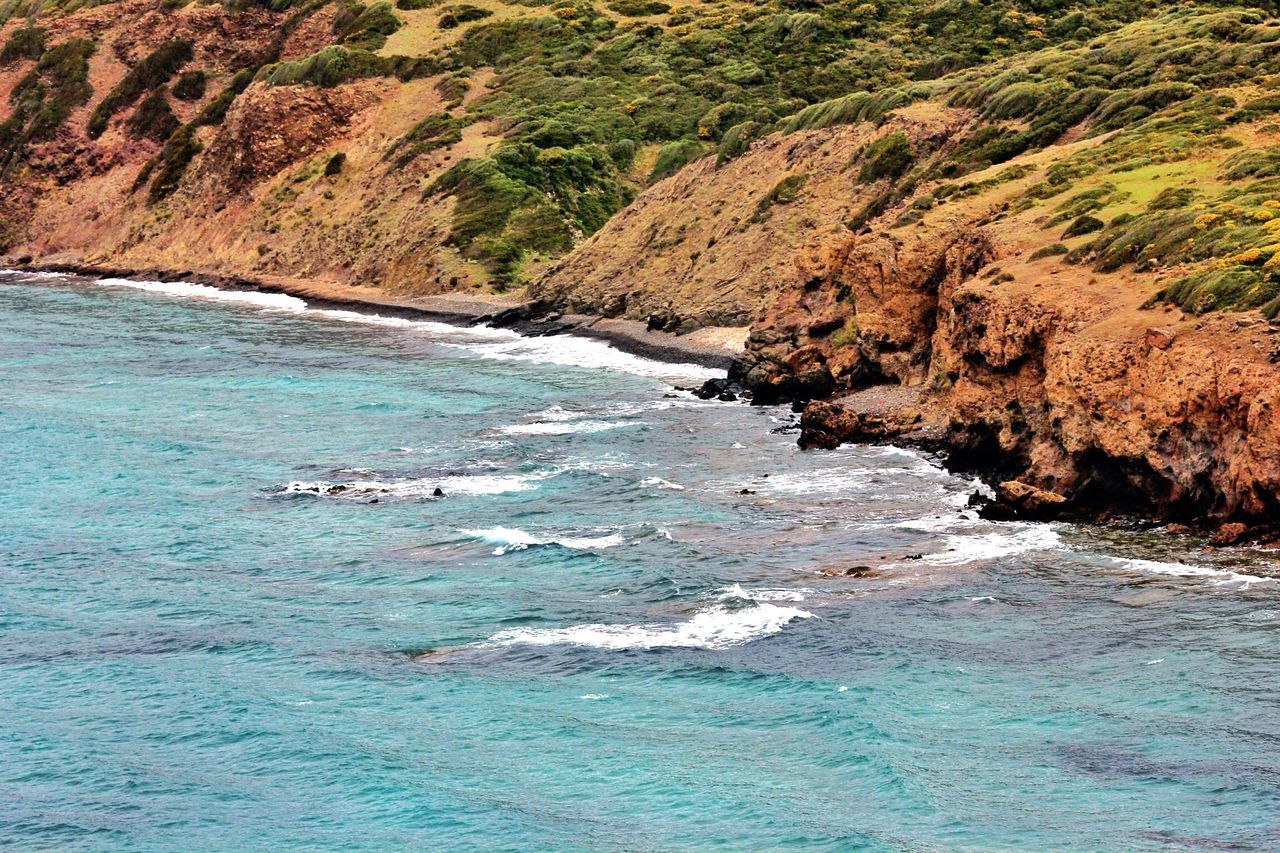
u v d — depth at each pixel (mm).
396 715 59188
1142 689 58000
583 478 94438
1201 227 94562
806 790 51750
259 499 92625
